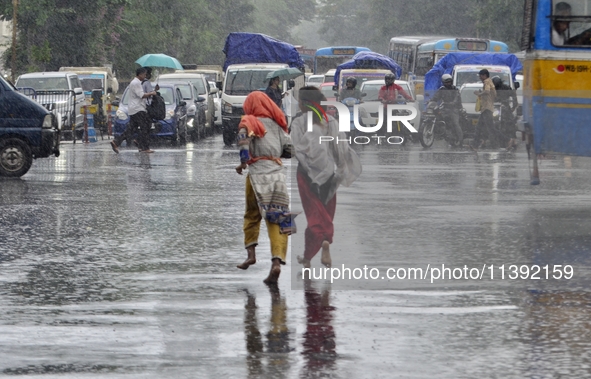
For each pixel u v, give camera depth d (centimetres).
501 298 1233
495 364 948
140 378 905
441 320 1123
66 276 1384
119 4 7162
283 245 1337
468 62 5634
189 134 4922
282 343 1027
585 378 903
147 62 5412
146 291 1285
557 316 1140
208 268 1444
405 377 907
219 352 993
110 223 1892
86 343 1028
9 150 2780
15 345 1020
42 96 4619
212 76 7206
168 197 2319
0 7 6506
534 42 2127
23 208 2117
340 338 1047
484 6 8194
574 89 2089
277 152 1357
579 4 2108
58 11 6612
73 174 2903
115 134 4331
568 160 2069
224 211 2067
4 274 1398
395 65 6003
